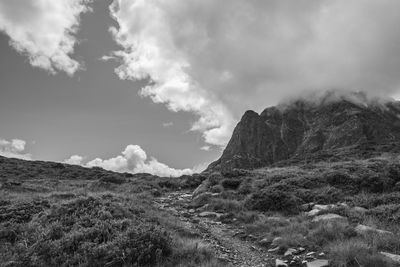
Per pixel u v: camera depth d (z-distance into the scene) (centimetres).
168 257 1047
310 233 1240
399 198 1620
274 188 1997
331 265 967
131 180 3362
